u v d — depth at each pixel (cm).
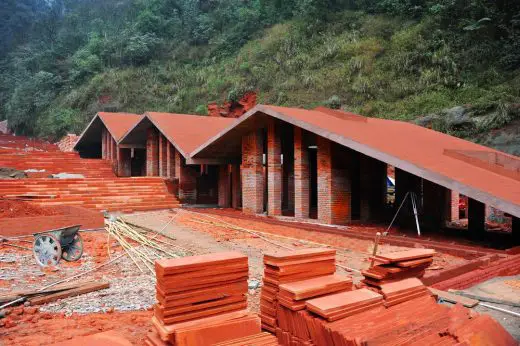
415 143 1861
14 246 1270
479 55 3469
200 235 1541
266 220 1802
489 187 1327
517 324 680
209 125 2845
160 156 2775
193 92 4969
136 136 3078
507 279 967
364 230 1648
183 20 6159
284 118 1831
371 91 3766
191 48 5728
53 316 726
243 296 546
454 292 836
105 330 657
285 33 4966
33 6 9081
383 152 1491
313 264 624
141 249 1280
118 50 5819
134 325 679
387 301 597
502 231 1816
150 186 2438
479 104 2942
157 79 5375
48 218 1436
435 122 3048
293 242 1427
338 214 1831
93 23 6831
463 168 1541
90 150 4281
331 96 3934
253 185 2178
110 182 2353
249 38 5369
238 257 545
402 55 3888
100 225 1554
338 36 4575
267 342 517
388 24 4409
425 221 1939
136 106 5053
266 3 5569
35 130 5500
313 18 4900
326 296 580
